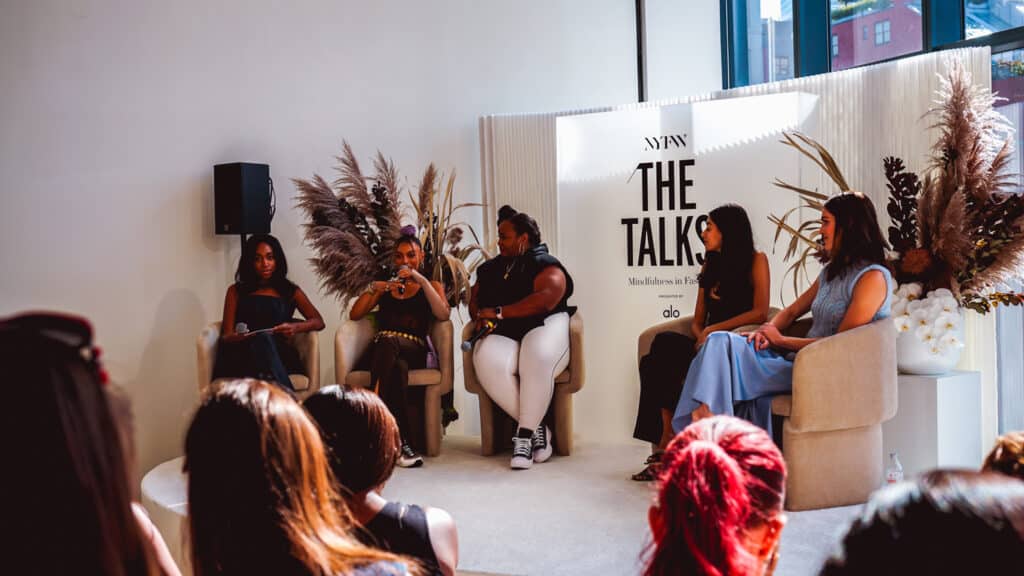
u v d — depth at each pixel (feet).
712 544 3.54
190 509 3.96
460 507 12.75
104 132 15.65
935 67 15.70
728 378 12.33
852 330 12.07
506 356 15.44
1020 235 13.78
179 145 16.60
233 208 16.24
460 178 20.51
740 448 3.92
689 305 16.98
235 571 3.84
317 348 16.21
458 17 20.31
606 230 17.56
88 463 2.65
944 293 13.96
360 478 5.43
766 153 16.44
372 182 19.12
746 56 23.63
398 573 4.02
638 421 14.02
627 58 23.12
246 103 17.48
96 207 15.55
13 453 2.56
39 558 2.59
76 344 2.76
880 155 16.52
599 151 17.51
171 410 16.52
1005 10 16.78
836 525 11.44
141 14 16.07
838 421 11.97
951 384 13.57
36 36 14.89
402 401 15.42
